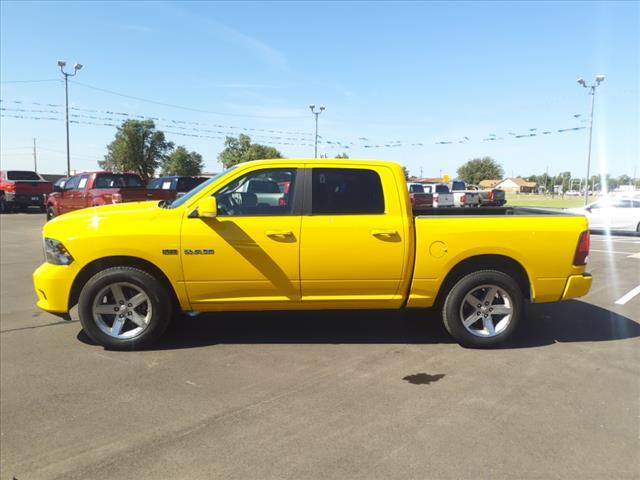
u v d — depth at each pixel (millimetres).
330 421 3574
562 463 3062
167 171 86938
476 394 4016
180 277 4832
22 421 3588
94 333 4918
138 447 3250
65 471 2998
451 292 5031
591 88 29703
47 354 4891
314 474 2949
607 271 9492
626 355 4914
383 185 4961
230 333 5531
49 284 4828
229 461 3088
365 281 4934
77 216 4988
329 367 4574
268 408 3773
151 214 4863
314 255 4832
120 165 77938
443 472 2967
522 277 5172
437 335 5500
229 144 62344
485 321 5090
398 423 3543
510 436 3369
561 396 3986
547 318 6207
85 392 4051
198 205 4859
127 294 4992
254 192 4922
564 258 5027
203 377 4344
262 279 4859
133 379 4301
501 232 4941
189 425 3525
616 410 3748
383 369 4531
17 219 20484
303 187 4910
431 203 25125
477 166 140750
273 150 63062
